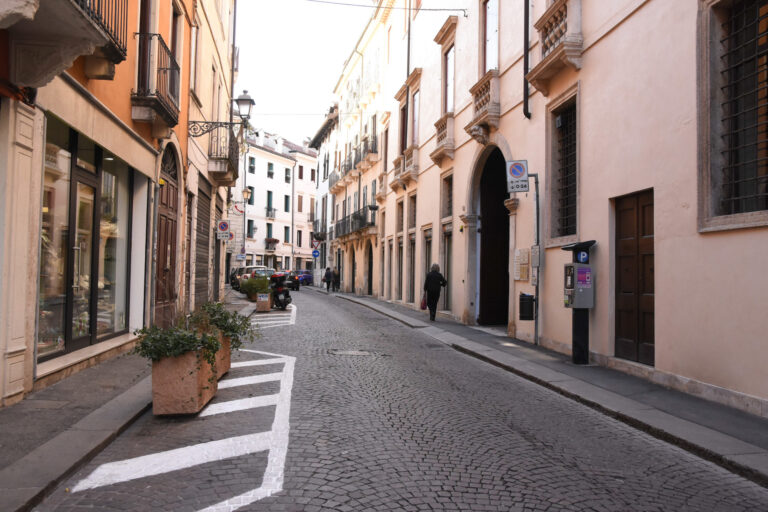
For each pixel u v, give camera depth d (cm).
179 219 1328
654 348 794
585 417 634
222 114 2056
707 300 681
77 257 800
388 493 388
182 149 1333
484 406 670
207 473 421
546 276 1146
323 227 4938
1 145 567
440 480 417
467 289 1634
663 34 774
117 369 786
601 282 933
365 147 3188
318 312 2000
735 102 684
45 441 470
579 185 1008
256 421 564
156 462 446
